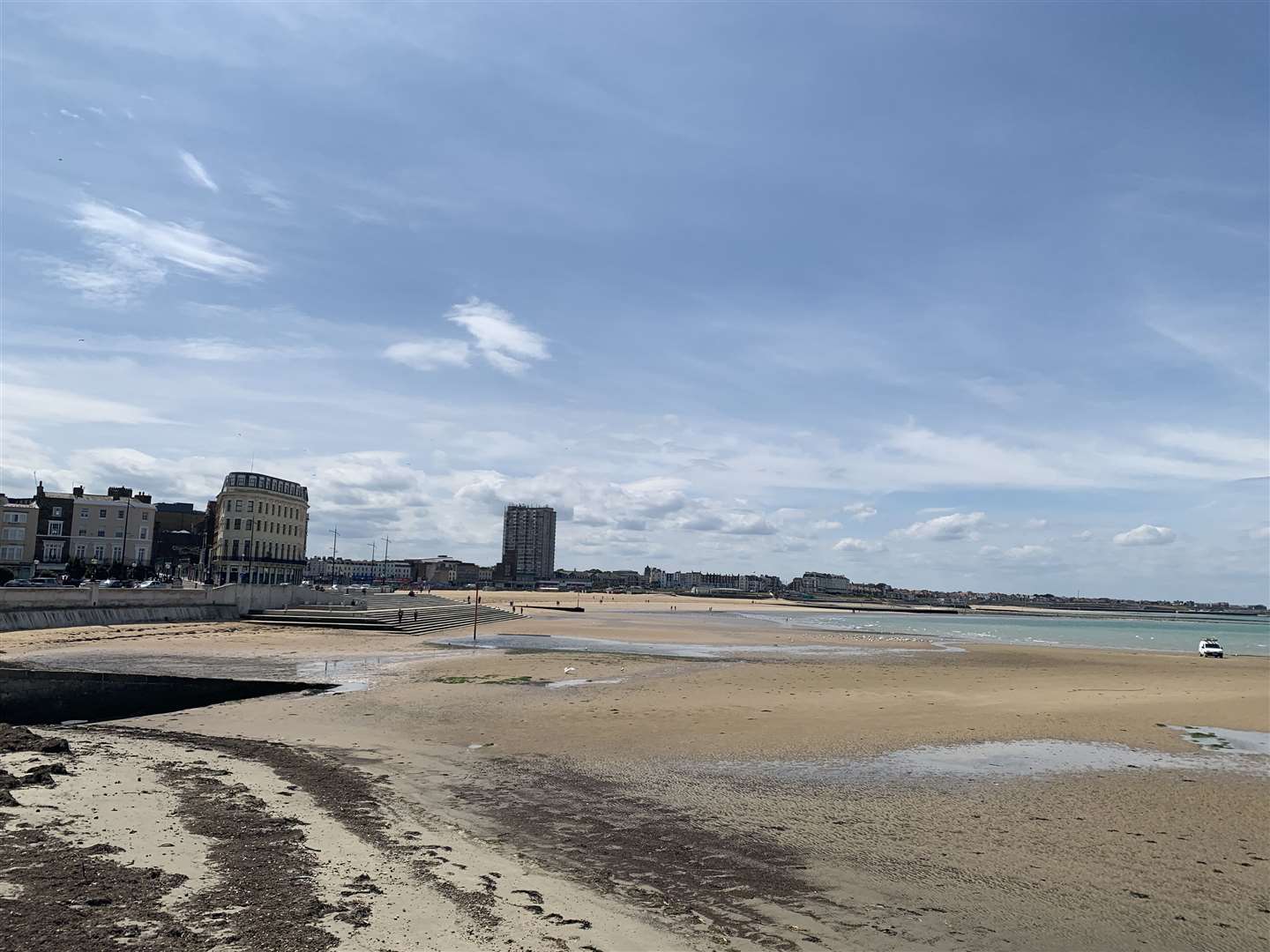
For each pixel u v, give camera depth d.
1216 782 18.98
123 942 8.41
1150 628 185.50
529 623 96.12
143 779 16.06
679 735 23.80
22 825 12.33
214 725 24.53
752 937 10.08
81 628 52.75
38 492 124.44
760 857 13.34
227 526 132.75
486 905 10.34
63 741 18.72
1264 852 14.03
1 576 93.81
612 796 16.98
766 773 19.30
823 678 40.34
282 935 8.87
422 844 12.91
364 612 74.88
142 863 10.98
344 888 10.57
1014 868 13.05
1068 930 10.73
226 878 10.62
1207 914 11.34
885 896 11.73
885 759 21.02
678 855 13.26
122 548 129.00
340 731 23.84
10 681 34.78
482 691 32.97
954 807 16.61
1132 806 16.86
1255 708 30.81
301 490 152.38
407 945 8.88
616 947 9.39
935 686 37.81
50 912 9.03
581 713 27.55
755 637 80.94
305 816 14.07
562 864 12.51
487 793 16.88
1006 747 22.66
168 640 52.25
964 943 10.22
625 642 68.81
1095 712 29.23
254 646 50.94
